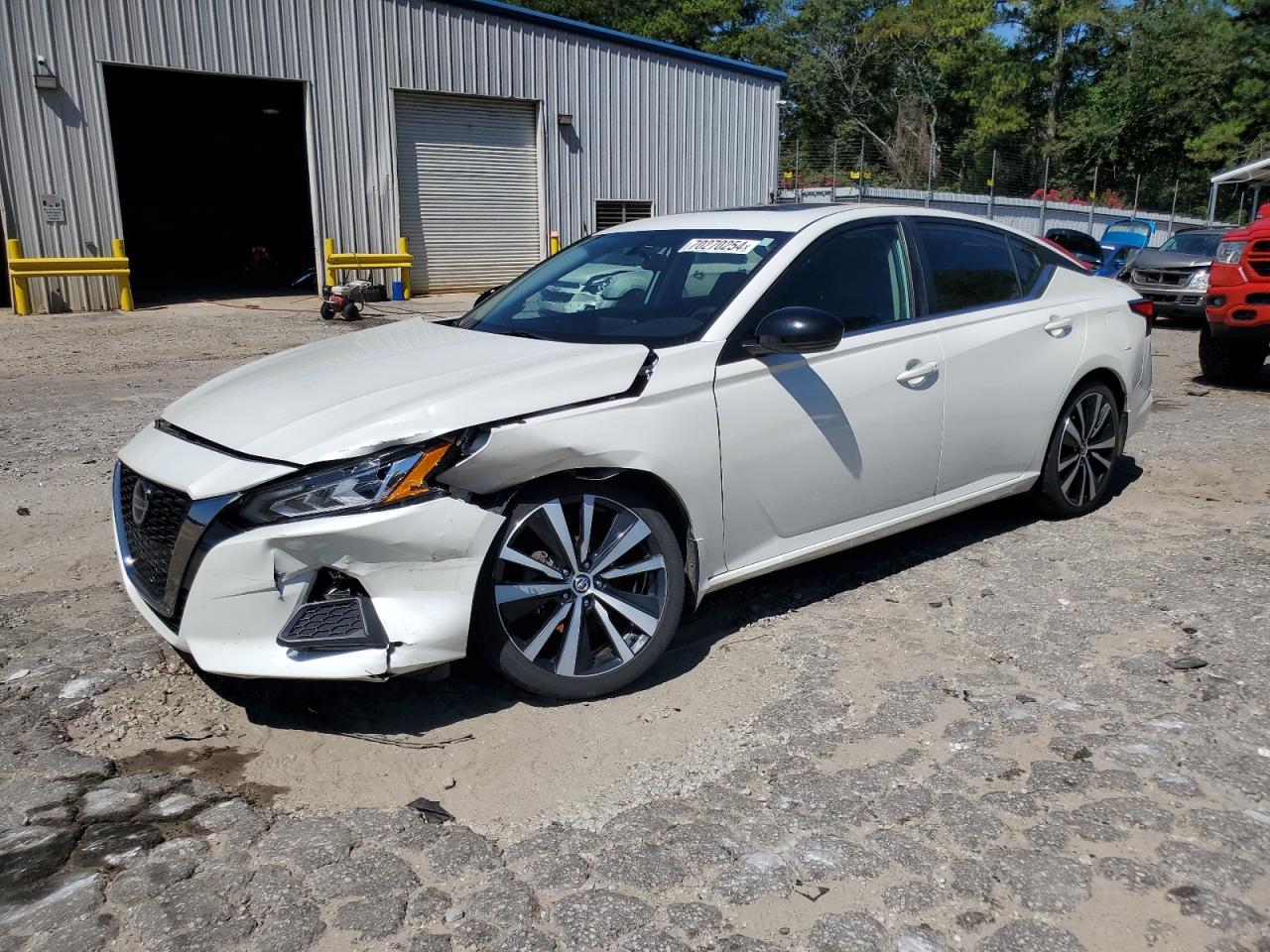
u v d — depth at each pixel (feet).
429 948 7.50
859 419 13.35
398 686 11.70
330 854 8.63
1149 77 144.87
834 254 13.82
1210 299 29.43
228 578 9.74
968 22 146.61
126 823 9.03
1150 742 10.19
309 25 57.72
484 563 10.46
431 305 60.34
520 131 68.90
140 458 11.14
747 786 9.65
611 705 11.30
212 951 7.45
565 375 11.01
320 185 59.98
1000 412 15.37
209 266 82.53
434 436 10.04
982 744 10.28
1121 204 128.67
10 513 18.19
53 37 49.83
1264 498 18.66
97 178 52.34
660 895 8.10
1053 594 14.19
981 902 7.95
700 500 11.80
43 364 36.50
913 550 16.19
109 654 12.39
